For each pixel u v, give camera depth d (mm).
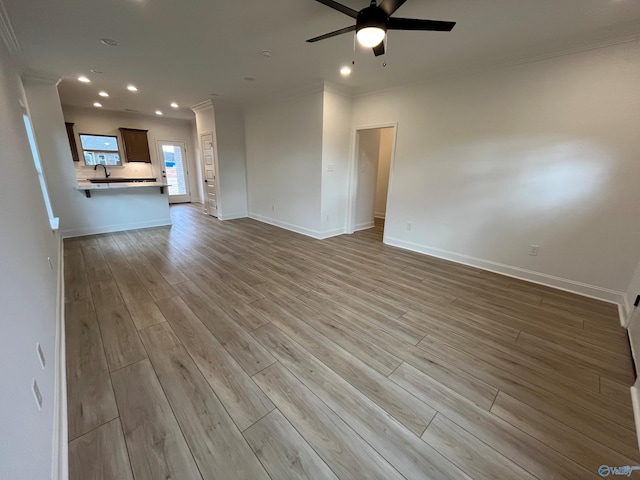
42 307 1605
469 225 3758
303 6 2250
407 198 4379
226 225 6016
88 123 6723
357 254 4242
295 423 1474
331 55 3227
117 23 2527
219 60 3414
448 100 3688
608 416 1555
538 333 2297
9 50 2676
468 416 1533
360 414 1534
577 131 2826
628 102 2547
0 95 1634
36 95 4203
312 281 3227
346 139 4996
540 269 3252
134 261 3754
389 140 6820
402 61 3379
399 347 2090
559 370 1893
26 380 1004
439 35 2691
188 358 1928
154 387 1675
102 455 1283
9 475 699
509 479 1230
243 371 1823
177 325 2307
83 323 2305
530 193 3203
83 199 4918
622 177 2660
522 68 3053
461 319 2482
